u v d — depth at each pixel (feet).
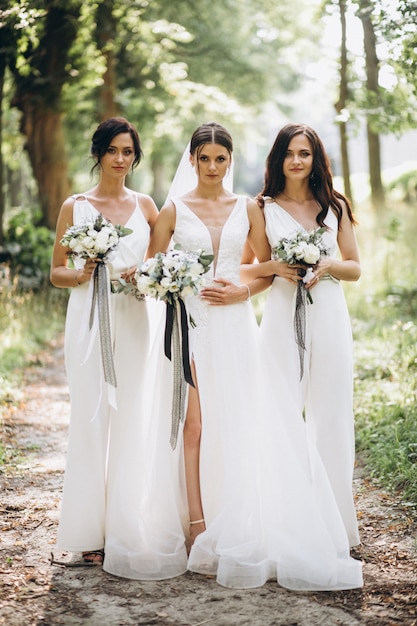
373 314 30.07
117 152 12.69
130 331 12.64
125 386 12.59
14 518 14.26
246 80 70.79
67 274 12.78
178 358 12.29
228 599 11.09
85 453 12.32
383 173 75.05
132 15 43.11
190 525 12.55
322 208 13.11
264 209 13.25
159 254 12.00
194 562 11.94
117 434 12.54
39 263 40.86
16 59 27.12
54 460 18.02
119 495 12.24
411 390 19.62
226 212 12.98
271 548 11.90
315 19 31.73
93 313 12.31
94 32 41.01
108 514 12.26
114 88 51.19
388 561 12.20
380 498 14.93
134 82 59.88
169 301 12.17
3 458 17.74
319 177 13.12
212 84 69.00
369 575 11.77
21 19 22.57
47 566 12.20
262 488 12.34
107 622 10.37
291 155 13.00
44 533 13.55
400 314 29.45
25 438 19.72
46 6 29.14
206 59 66.85
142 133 64.85
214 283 12.75
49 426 21.04
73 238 12.01
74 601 11.00
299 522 11.77
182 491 12.73
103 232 11.93
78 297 12.78
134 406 12.61
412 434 16.90
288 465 12.18
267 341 12.90
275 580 11.79
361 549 12.74
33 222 49.57
